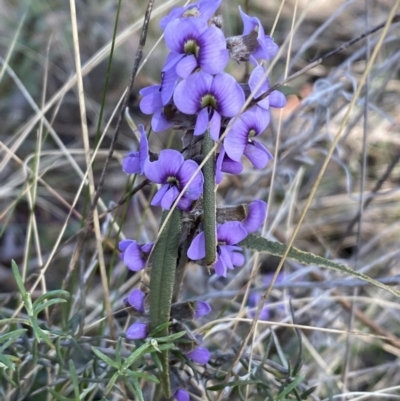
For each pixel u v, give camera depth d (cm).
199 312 44
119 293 55
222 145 41
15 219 67
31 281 60
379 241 65
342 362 56
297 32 78
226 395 46
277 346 48
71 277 50
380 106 71
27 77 74
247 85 42
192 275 59
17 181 62
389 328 59
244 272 55
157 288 42
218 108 41
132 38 76
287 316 54
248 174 65
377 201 69
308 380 53
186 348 44
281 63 75
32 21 76
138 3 78
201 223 42
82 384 49
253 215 43
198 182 41
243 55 42
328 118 56
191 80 40
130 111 74
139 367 47
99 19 78
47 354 49
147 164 41
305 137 58
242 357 47
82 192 68
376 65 71
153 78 75
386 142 70
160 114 42
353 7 81
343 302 55
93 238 63
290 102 73
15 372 46
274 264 63
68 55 77
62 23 76
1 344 46
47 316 50
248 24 42
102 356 43
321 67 75
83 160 70
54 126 73
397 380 56
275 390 51
